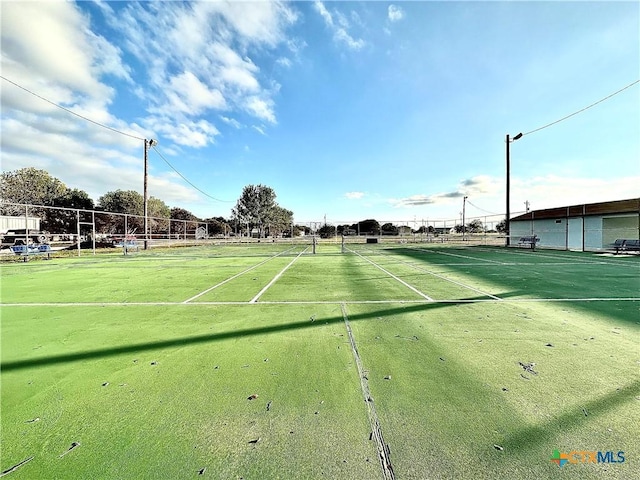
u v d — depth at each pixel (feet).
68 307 14.56
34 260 42.57
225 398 6.38
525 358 8.37
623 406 5.95
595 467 4.37
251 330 10.96
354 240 100.07
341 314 13.05
